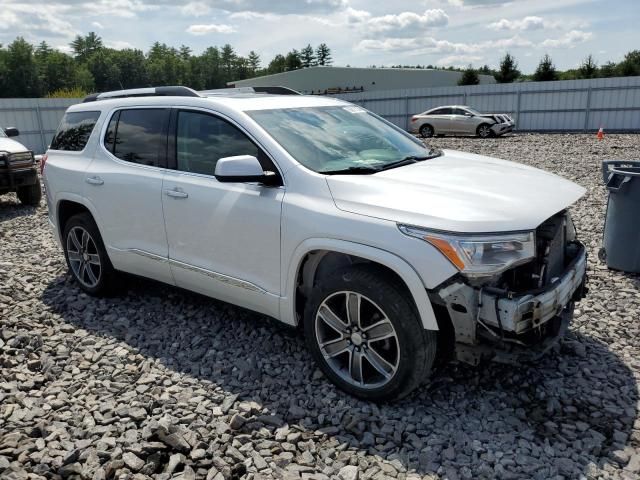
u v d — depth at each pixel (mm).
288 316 3557
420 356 2990
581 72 54375
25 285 5352
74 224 4949
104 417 3189
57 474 2738
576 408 3201
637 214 5152
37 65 125188
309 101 4309
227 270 3797
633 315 4414
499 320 2840
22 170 9594
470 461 2773
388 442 2930
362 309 3254
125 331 4328
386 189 3182
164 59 159375
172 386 3506
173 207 4023
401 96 31750
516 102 29203
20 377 3641
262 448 2906
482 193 3152
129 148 4469
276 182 3494
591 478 2633
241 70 168250
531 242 2926
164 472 2729
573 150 17047
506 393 3369
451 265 2799
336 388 3414
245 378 3588
